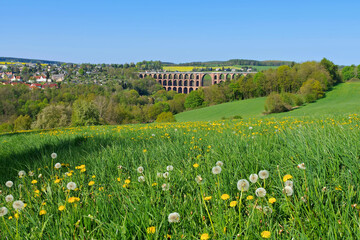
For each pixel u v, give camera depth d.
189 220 2.05
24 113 100.81
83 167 3.33
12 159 5.61
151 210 2.13
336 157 2.60
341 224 1.69
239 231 1.77
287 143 3.33
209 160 3.50
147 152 4.44
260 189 1.95
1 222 2.23
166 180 2.76
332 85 104.38
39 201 2.66
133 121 91.62
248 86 107.44
